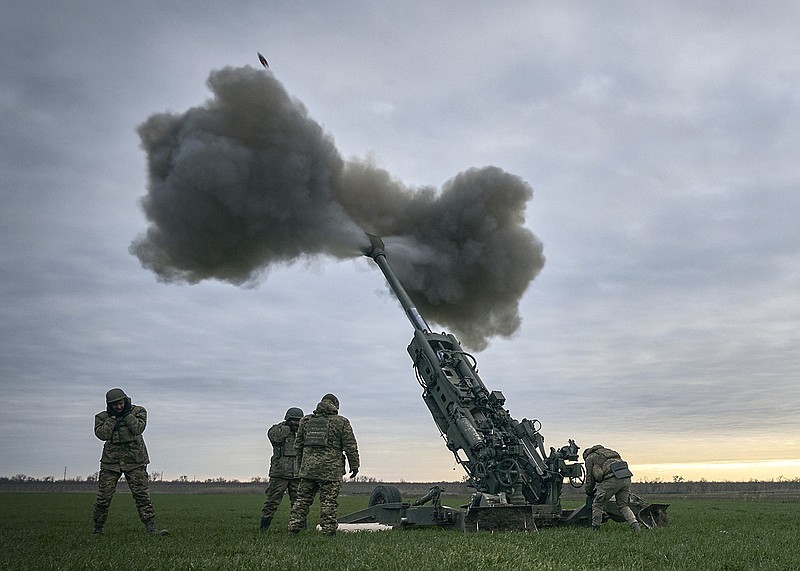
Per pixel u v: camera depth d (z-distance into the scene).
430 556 8.55
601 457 14.45
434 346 17.92
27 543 10.61
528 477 15.53
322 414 12.68
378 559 8.30
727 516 20.06
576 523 15.20
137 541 11.05
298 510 12.42
